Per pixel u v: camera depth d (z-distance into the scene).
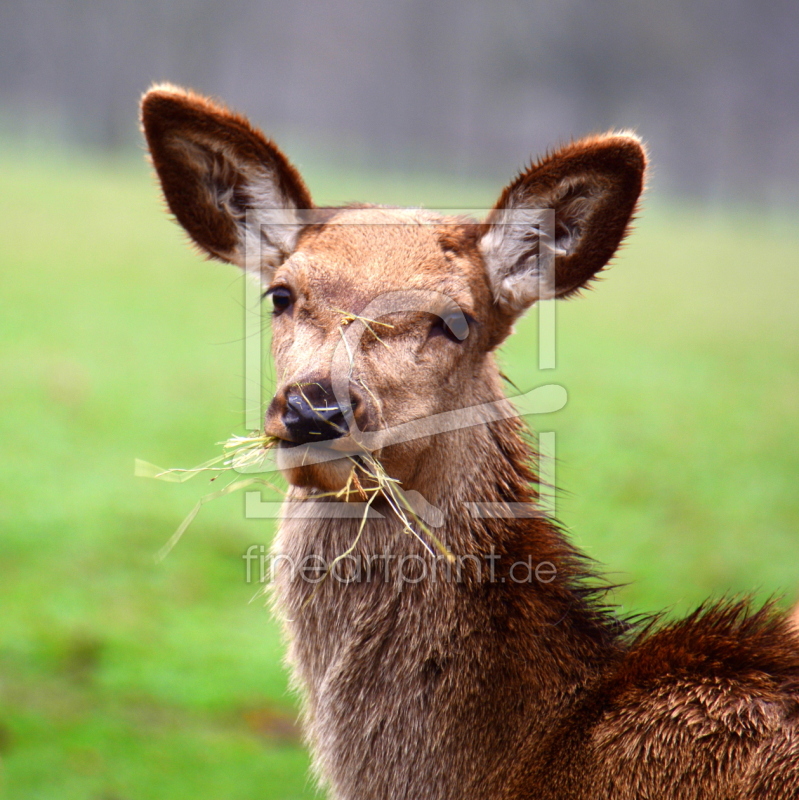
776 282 43.00
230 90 94.31
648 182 6.73
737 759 5.70
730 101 96.44
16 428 17.52
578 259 6.91
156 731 9.30
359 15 97.56
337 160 80.81
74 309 27.66
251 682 10.27
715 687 5.93
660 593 12.27
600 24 94.38
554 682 6.16
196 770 8.75
